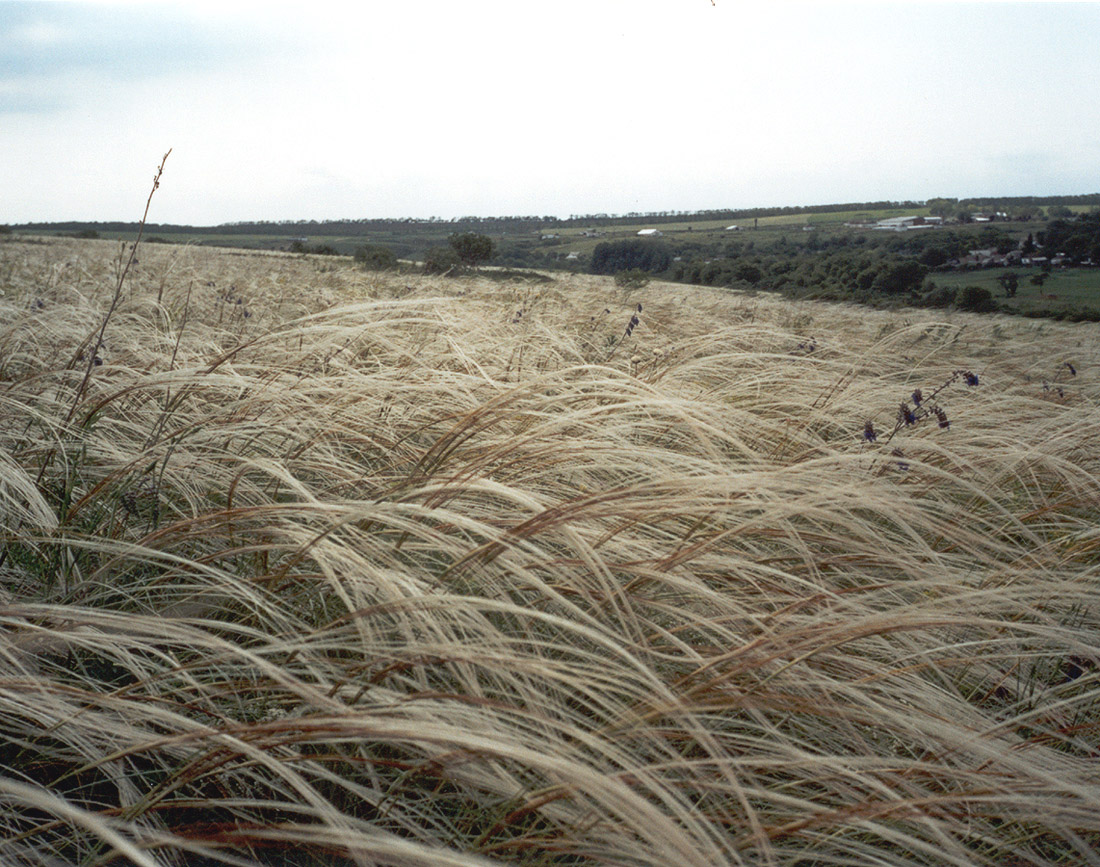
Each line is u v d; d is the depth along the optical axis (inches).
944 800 48.4
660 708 49.7
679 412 85.5
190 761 54.9
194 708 57.0
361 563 63.4
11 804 50.5
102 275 277.7
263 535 80.0
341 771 57.3
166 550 77.4
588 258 2864.2
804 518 96.7
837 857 49.4
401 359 150.3
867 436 110.7
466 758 48.6
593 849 45.7
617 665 57.9
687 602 75.6
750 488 72.0
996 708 71.7
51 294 215.6
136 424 111.5
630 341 198.5
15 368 136.9
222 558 81.4
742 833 51.5
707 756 58.4
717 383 162.6
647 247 2650.1
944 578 73.6
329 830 39.0
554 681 58.7
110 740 53.8
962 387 175.5
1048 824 50.9
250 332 188.5
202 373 104.0
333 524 69.7
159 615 71.2
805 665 64.5
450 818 54.9
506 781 50.0
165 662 66.3
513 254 2955.2
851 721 62.5
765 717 65.0
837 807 53.1
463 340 165.3
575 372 152.6
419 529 66.8
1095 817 49.6
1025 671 77.2
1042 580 77.9
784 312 394.6
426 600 54.9
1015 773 56.2
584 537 77.4
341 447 115.7
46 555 75.3
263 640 69.1
